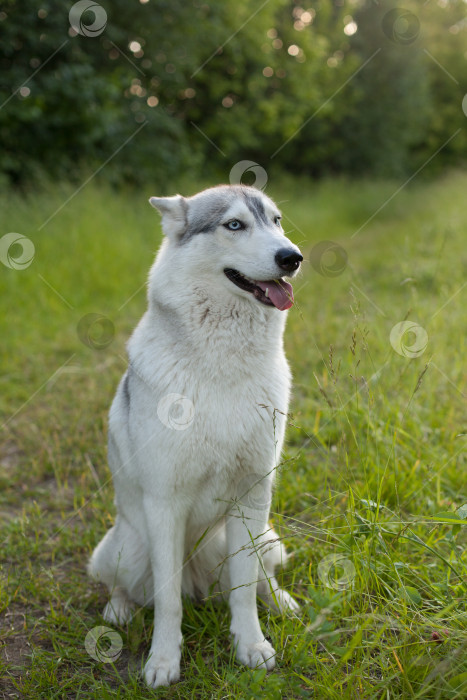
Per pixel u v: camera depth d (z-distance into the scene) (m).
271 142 17.67
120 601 2.93
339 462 3.48
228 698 2.23
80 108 10.75
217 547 2.90
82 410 5.00
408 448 3.54
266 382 2.65
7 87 9.98
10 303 7.13
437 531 2.95
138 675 2.49
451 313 5.47
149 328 2.74
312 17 18.50
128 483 2.82
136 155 12.29
